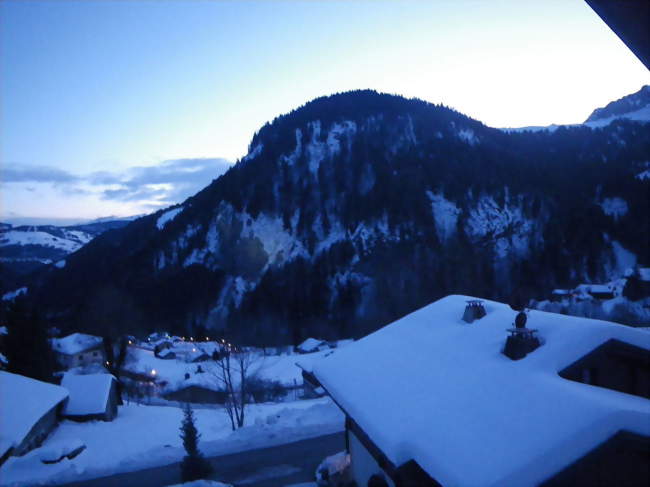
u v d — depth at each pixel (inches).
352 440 519.8
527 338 369.7
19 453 868.0
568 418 260.5
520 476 238.2
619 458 245.1
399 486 360.2
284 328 3294.8
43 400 1077.8
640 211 4318.4
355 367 505.7
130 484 628.4
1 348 1695.4
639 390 345.1
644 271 2541.8
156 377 2102.6
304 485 564.1
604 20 142.8
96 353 2581.2
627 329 340.8
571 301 2544.3
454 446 283.9
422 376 410.9
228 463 656.4
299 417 826.2
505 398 312.8
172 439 970.7
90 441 986.7
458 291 3085.6
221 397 1763.0
